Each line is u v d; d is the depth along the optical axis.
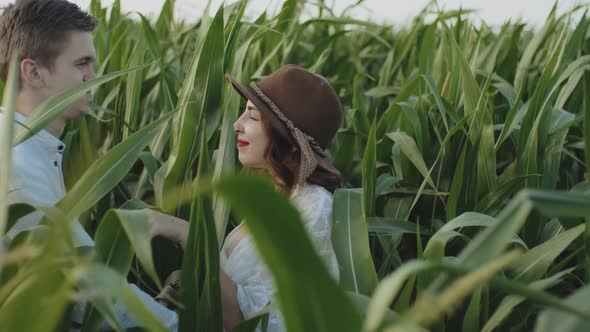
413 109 2.63
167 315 1.66
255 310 1.76
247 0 2.25
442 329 1.61
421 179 2.66
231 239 2.02
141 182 2.41
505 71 3.78
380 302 0.65
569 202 0.75
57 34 1.88
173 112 1.59
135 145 1.56
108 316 1.00
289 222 0.69
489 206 2.27
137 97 2.67
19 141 1.52
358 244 1.47
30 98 1.92
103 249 1.24
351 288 1.42
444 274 0.92
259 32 2.79
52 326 0.81
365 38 5.51
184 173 1.91
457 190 2.21
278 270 0.74
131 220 1.15
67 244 1.06
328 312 0.75
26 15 1.87
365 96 4.09
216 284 1.37
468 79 2.67
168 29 4.30
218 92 1.97
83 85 1.53
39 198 1.73
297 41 4.07
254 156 2.02
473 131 2.42
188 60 4.14
